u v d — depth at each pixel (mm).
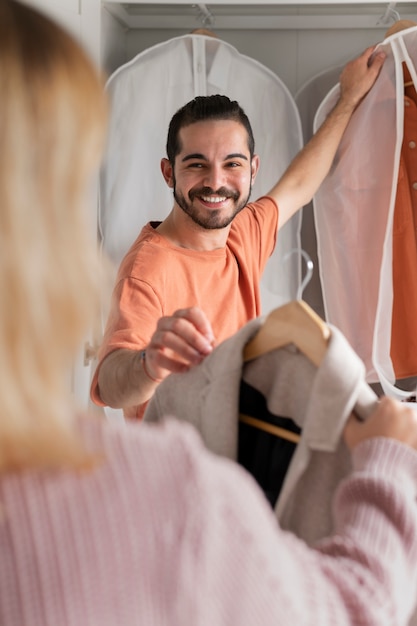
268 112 2406
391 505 793
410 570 789
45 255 597
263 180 2410
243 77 2391
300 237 2600
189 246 2023
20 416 575
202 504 629
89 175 645
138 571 605
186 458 646
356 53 2496
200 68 2350
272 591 654
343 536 775
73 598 593
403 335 2320
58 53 618
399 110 2172
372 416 930
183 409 1149
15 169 587
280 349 1085
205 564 621
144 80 2365
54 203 607
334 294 2367
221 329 2018
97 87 643
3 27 602
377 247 2289
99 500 612
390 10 2418
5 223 580
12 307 578
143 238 2014
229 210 2008
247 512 665
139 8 2668
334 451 992
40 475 609
